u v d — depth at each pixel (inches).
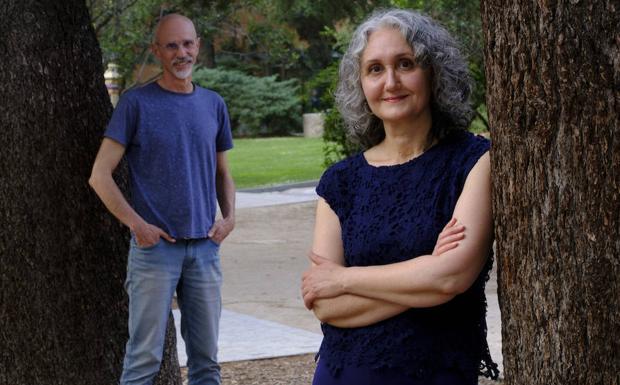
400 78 120.0
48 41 204.8
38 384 207.0
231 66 1576.0
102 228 209.8
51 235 205.2
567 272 104.2
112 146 193.3
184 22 197.3
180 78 197.0
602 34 101.4
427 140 121.6
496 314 341.7
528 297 107.2
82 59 209.2
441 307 114.1
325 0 410.3
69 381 207.8
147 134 194.2
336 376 116.6
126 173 216.8
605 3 101.1
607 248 102.3
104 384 210.5
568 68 102.7
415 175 118.9
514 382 110.2
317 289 117.5
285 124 1583.4
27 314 205.6
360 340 115.4
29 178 203.9
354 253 119.6
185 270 198.4
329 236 123.5
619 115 101.5
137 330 194.1
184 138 196.1
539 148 105.1
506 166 108.5
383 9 130.6
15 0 203.5
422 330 113.7
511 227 108.5
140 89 196.5
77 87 207.9
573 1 102.1
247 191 896.9
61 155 205.5
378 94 121.0
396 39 120.1
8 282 205.0
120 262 212.1
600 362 103.2
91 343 209.3
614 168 101.7
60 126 205.3
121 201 191.8
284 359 295.4
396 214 117.9
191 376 204.8
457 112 121.4
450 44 121.3
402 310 113.8
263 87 1561.3
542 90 104.4
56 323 206.5
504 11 106.9
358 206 121.0
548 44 103.6
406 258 116.5
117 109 194.5
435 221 116.1
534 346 107.1
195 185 197.2
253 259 515.2
